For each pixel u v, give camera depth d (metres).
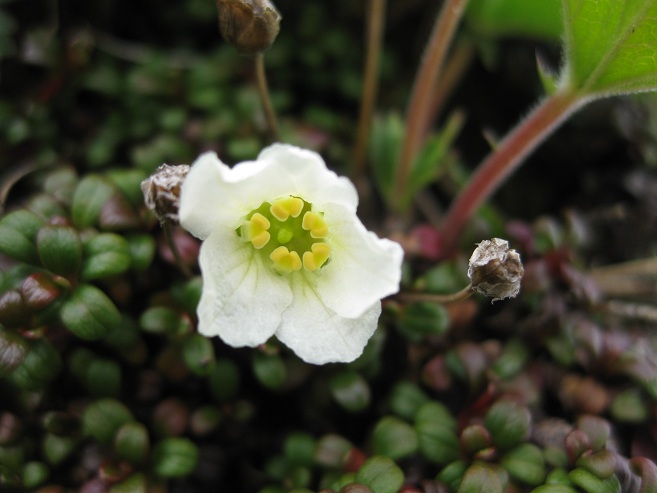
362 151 0.07
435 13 0.08
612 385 0.05
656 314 0.06
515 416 0.05
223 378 0.05
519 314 0.06
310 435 0.05
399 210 0.07
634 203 0.07
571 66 0.05
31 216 0.05
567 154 0.08
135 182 0.05
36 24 0.07
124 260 0.05
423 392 0.05
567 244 0.06
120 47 0.07
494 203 0.08
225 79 0.07
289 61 0.08
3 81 0.07
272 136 0.06
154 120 0.07
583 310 0.06
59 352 0.05
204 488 0.05
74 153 0.07
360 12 0.08
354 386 0.05
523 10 0.06
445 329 0.05
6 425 0.05
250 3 0.05
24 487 0.05
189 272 0.05
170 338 0.05
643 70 0.05
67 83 0.07
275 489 0.05
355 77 0.08
